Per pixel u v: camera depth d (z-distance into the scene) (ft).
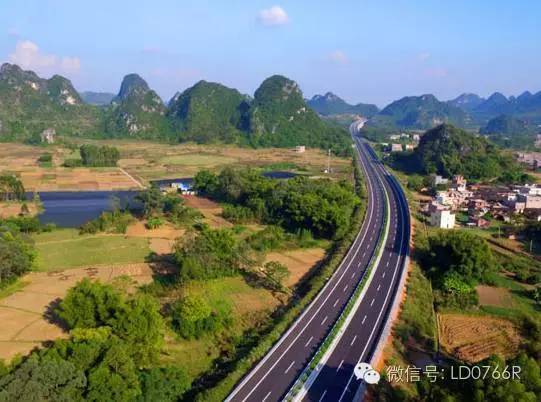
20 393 164.14
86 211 568.00
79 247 418.51
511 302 322.55
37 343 246.68
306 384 208.44
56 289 320.70
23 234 409.49
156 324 233.35
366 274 344.28
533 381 176.76
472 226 508.94
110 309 239.71
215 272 338.54
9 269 316.40
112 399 181.47
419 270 368.48
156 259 386.93
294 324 266.36
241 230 479.82
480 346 264.72
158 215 525.75
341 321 266.36
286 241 446.60
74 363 190.08
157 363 230.07
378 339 251.19
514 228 483.10
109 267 366.84
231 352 248.32
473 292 326.65
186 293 295.28
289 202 494.59
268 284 339.16
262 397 201.05
